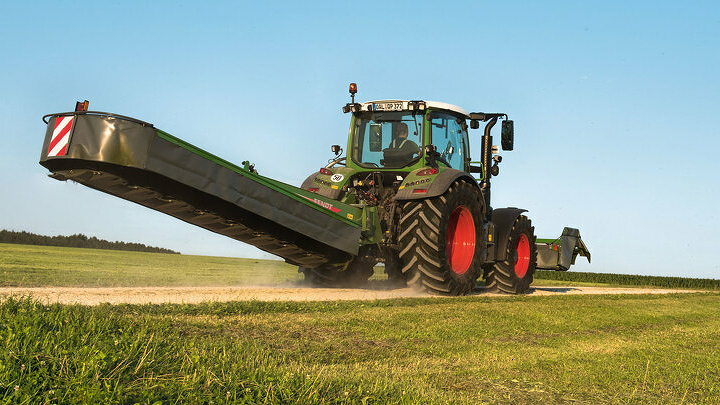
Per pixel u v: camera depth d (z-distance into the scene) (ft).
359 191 26.37
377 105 26.71
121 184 18.81
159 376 7.38
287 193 20.31
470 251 26.11
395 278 28.09
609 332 18.02
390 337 13.32
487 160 29.78
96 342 8.38
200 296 17.13
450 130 27.84
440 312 16.93
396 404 7.79
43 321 9.18
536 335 15.88
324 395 7.57
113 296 15.76
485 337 14.75
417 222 24.14
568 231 39.42
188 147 17.67
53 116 16.89
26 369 6.64
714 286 82.12
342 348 11.85
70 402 6.09
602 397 9.90
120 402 6.26
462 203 25.49
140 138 16.63
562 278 85.87
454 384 9.91
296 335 12.44
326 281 26.30
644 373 11.86
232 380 7.55
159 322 11.19
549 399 9.50
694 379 11.72
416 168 26.27
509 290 30.81
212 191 18.22
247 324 12.71
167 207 20.31
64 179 18.72
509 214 30.78
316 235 21.16
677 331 19.54
